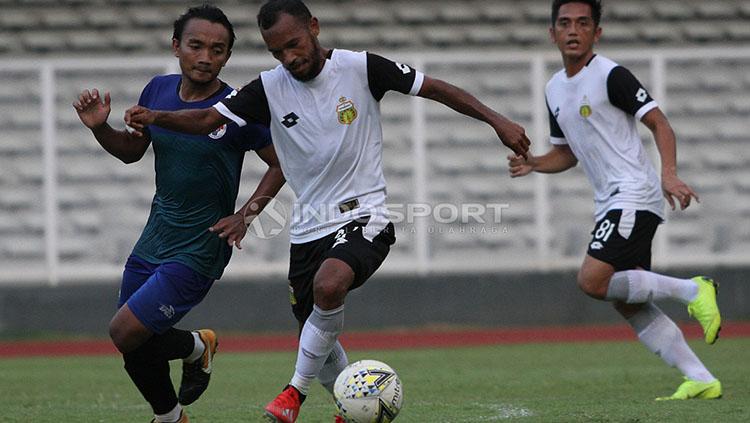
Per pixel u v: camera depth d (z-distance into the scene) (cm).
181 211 1966
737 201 5428
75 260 5219
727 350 3919
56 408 2539
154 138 1975
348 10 5959
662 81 5425
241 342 4766
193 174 1958
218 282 5122
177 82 2062
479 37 5916
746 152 5497
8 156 5259
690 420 2014
